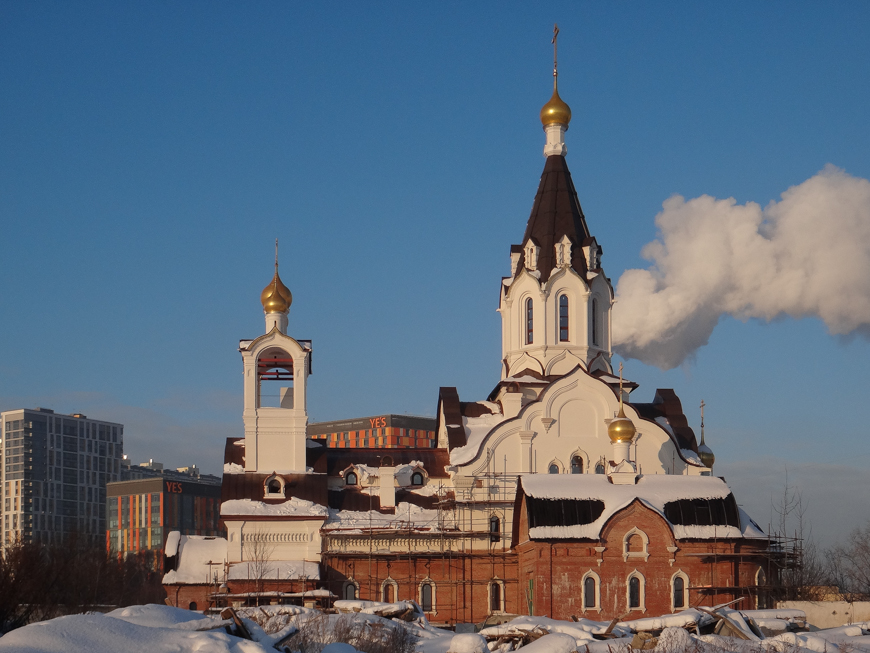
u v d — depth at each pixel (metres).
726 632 46.22
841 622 62.88
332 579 74.31
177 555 75.31
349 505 78.25
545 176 85.81
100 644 30.84
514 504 73.69
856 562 107.31
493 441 77.94
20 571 54.28
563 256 83.00
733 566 68.12
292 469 78.12
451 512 76.56
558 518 67.75
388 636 43.72
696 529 67.94
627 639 43.78
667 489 69.88
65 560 68.69
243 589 71.44
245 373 78.94
